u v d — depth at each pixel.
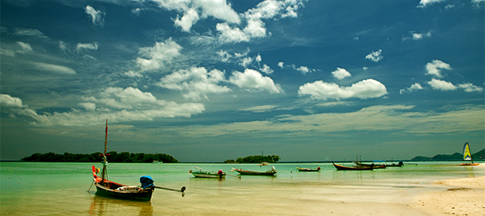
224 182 50.75
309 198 29.11
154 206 24.73
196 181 53.31
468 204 23.81
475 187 38.91
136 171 95.38
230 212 22.03
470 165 143.50
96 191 34.59
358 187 40.59
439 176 65.19
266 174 72.06
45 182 48.28
